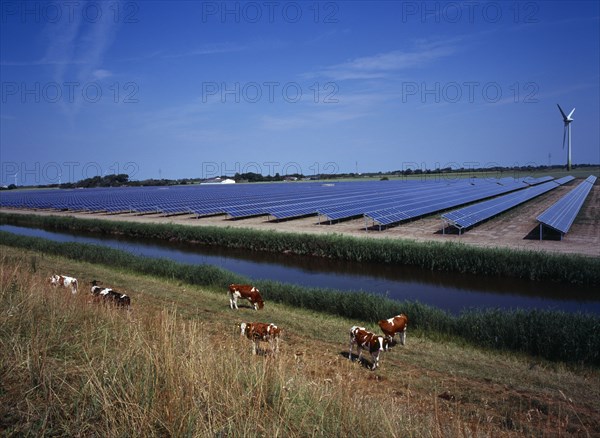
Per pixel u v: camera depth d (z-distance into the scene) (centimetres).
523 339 1471
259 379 641
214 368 663
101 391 559
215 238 4172
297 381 695
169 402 543
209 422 519
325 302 1941
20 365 625
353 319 1820
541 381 1139
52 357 700
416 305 1748
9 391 586
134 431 499
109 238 4862
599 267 2498
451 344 1529
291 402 618
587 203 6494
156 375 613
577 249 3100
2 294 969
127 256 2916
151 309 1474
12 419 529
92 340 781
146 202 7544
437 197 7194
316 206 5881
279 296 2091
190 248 4100
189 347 690
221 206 6194
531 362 1373
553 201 7112
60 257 3148
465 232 4038
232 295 1870
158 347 700
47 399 571
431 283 2708
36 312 896
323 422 601
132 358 682
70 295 1175
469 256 2875
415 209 5216
